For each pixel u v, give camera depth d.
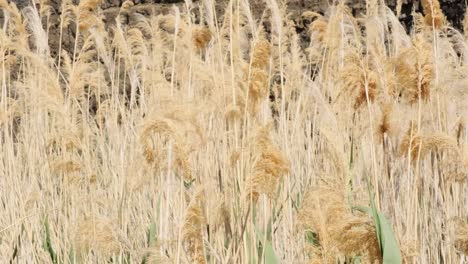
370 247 3.06
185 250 3.92
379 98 4.21
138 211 5.17
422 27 5.15
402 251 3.30
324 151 4.86
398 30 5.39
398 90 4.42
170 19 5.18
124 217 4.89
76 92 5.73
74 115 6.01
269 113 5.21
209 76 4.36
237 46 4.33
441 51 5.28
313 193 3.29
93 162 6.20
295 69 6.19
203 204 3.77
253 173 3.55
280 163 3.55
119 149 6.33
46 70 5.61
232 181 3.88
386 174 4.34
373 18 4.82
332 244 3.20
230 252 3.76
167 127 3.50
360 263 3.54
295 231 4.41
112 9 15.32
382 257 3.01
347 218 3.12
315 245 3.44
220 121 4.39
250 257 3.80
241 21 4.77
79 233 3.89
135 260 4.38
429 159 4.43
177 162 3.67
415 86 3.81
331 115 4.44
